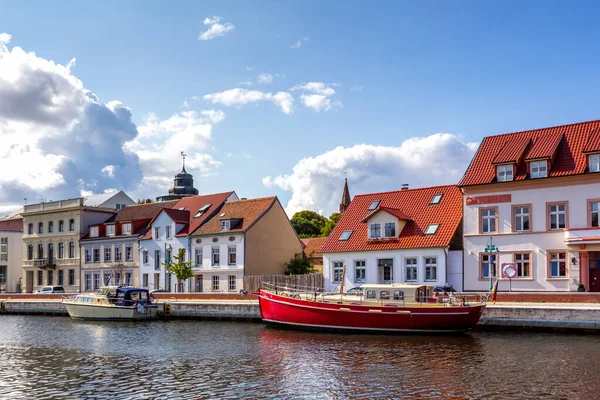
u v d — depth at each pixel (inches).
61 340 1557.6
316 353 1250.6
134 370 1123.3
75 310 2130.9
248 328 1688.0
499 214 1839.3
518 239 1798.7
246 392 943.0
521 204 1803.6
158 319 2043.6
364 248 2074.3
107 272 2955.2
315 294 1620.3
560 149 1800.0
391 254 2021.4
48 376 1088.2
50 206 3240.7
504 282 1811.0
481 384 956.6
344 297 1620.3
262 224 2571.4
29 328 1877.5
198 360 1202.6
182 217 2755.9
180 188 4731.8
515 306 1499.8
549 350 1213.1
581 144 1774.1
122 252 2918.3
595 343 1280.8
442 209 2042.3
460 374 1024.9
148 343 1455.5
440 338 1418.6
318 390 944.9
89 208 3110.2
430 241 1946.4
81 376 1082.7
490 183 1846.7
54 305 2436.0
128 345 1430.9
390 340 1407.5
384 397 899.4
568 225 1722.4
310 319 1592.0
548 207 1759.4
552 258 1748.3
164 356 1259.8
